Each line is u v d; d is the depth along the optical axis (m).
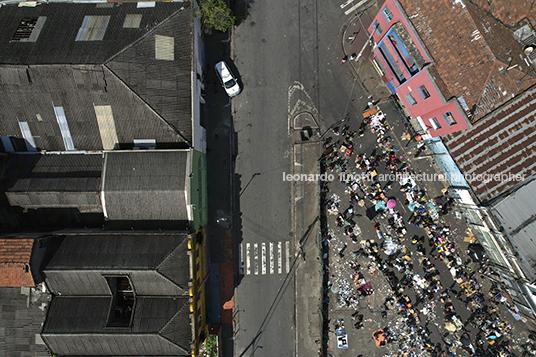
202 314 29.67
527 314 29.22
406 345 31.61
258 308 32.09
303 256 32.06
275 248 32.25
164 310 25.84
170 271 25.64
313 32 32.38
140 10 27.91
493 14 23.05
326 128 32.38
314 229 32.25
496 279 30.92
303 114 32.25
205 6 27.95
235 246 32.28
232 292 32.09
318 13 32.41
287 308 32.09
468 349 31.34
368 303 31.95
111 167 27.06
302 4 32.34
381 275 32.03
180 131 27.50
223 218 32.25
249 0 32.31
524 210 26.11
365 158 32.34
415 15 23.67
